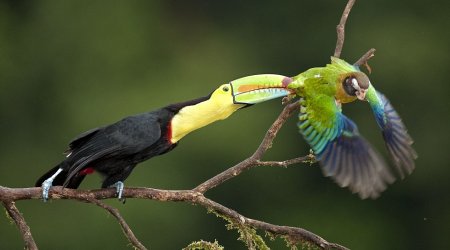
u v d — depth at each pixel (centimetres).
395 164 753
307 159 801
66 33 2088
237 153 1880
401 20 2111
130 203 1783
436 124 2014
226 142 1877
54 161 1972
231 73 2092
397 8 2123
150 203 1791
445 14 2111
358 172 748
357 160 750
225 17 2222
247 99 839
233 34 2180
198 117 856
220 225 1811
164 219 1795
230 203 1903
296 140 1927
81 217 1794
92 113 1989
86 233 1789
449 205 1978
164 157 1853
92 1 2114
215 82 2075
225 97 844
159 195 803
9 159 1955
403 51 2059
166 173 1844
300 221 1923
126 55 2084
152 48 2127
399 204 1973
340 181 751
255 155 812
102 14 2108
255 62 2131
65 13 2100
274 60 2136
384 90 2047
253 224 802
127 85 2053
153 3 2167
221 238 1812
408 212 1975
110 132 852
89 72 2061
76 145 866
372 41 2070
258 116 1916
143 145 847
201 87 2055
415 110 2022
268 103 1931
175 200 803
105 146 845
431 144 2000
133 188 808
